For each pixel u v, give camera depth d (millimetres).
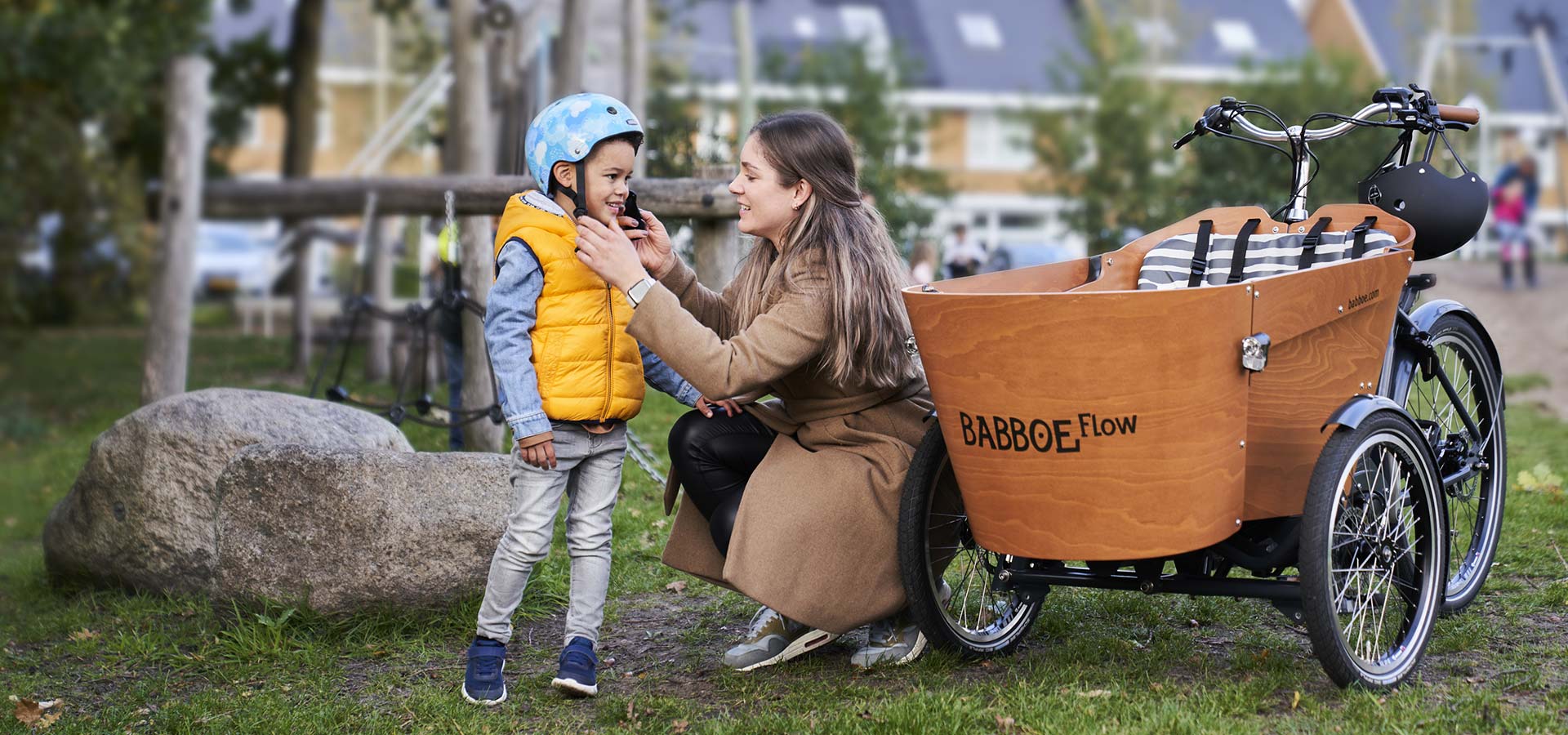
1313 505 2857
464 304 5957
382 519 3762
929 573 3213
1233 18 35000
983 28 34438
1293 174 3471
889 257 3227
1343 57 23031
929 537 3223
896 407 3318
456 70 8688
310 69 14148
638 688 3330
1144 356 2701
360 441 4309
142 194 18188
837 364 3146
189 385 9992
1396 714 2828
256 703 3240
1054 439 2811
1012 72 33594
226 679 3490
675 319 3010
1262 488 2965
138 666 3631
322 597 3742
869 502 3178
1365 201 3523
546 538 3156
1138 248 3559
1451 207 3383
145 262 18703
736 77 29516
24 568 4793
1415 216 3406
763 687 3262
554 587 4098
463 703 3217
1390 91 3398
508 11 8797
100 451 4336
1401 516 3125
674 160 8648
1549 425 7352
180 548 4172
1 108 14898
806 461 3221
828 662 3424
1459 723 2771
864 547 3174
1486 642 3352
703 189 5465
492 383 6129
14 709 3299
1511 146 30422
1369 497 3031
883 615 3225
